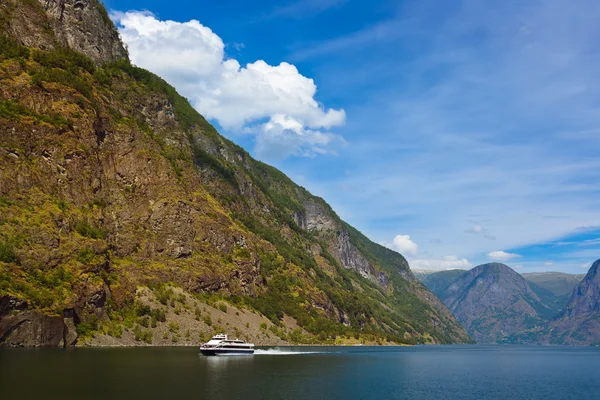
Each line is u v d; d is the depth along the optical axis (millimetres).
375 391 129000
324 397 114562
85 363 136375
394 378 159875
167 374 129250
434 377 171625
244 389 116188
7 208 186625
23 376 111312
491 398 129750
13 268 169125
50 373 116812
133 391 103438
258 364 172250
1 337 155500
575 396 138625
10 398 91062
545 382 171750
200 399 100938
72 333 177500
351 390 128000
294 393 116938
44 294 172125
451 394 132375
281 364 178375
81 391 99750
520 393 140875
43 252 182625
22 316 160875
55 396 94312
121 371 127875
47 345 166250
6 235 177000
